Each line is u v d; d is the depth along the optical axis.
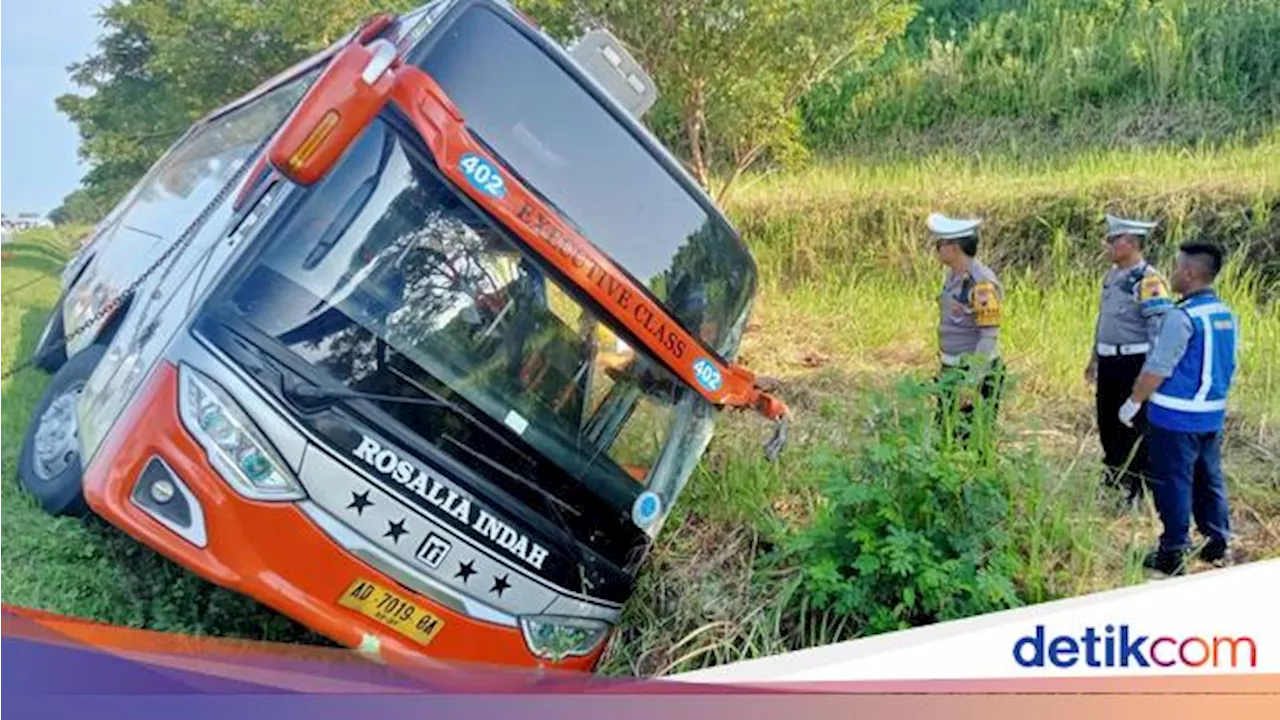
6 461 3.55
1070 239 6.39
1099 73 8.40
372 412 2.92
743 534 3.66
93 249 4.02
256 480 2.80
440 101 2.88
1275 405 3.60
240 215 3.18
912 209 7.11
